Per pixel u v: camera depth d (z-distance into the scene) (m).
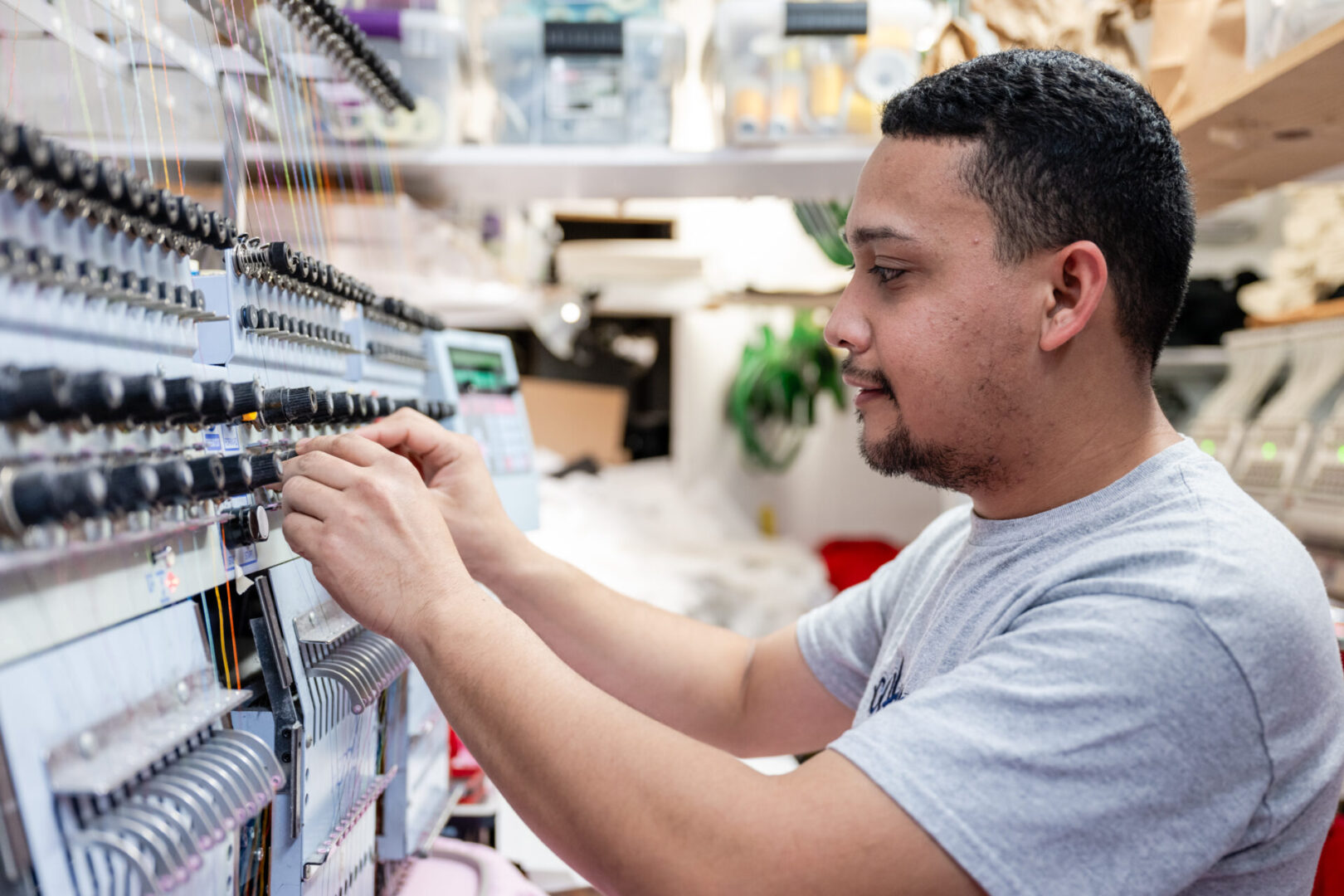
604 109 1.92
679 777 0.67
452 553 0.80
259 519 0.75
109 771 0.55
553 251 3.37
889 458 0.84
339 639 0.91
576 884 1.50
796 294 3.25
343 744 0.90
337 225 1.82
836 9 1.78
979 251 0.77
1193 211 0.82
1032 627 0.70
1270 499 2.00
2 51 0.96
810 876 0.64
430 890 1.13
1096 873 0.64
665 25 1.89
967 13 1.82
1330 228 2.38
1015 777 0.65
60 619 0.54
